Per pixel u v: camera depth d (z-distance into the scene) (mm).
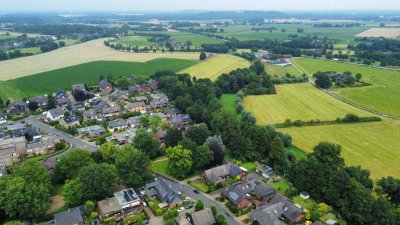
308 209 118250
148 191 128500
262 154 156125
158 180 134000
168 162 146375
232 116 184375
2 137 176875
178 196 123062
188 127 180875
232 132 165000
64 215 110375
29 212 112562
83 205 120125
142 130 168000
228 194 125375
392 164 150625
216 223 111312
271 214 112188
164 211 118062
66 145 173875
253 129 162250
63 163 135625
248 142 155000
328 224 109625
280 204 117500
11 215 111125
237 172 140000
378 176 140125
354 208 113625
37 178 123750
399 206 117312
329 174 125188
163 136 175875
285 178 139250
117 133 188375
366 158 156500
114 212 115625
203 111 199375
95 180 121750
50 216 116000
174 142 162625
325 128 193750
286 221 114000
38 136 177125
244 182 131875
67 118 199875
